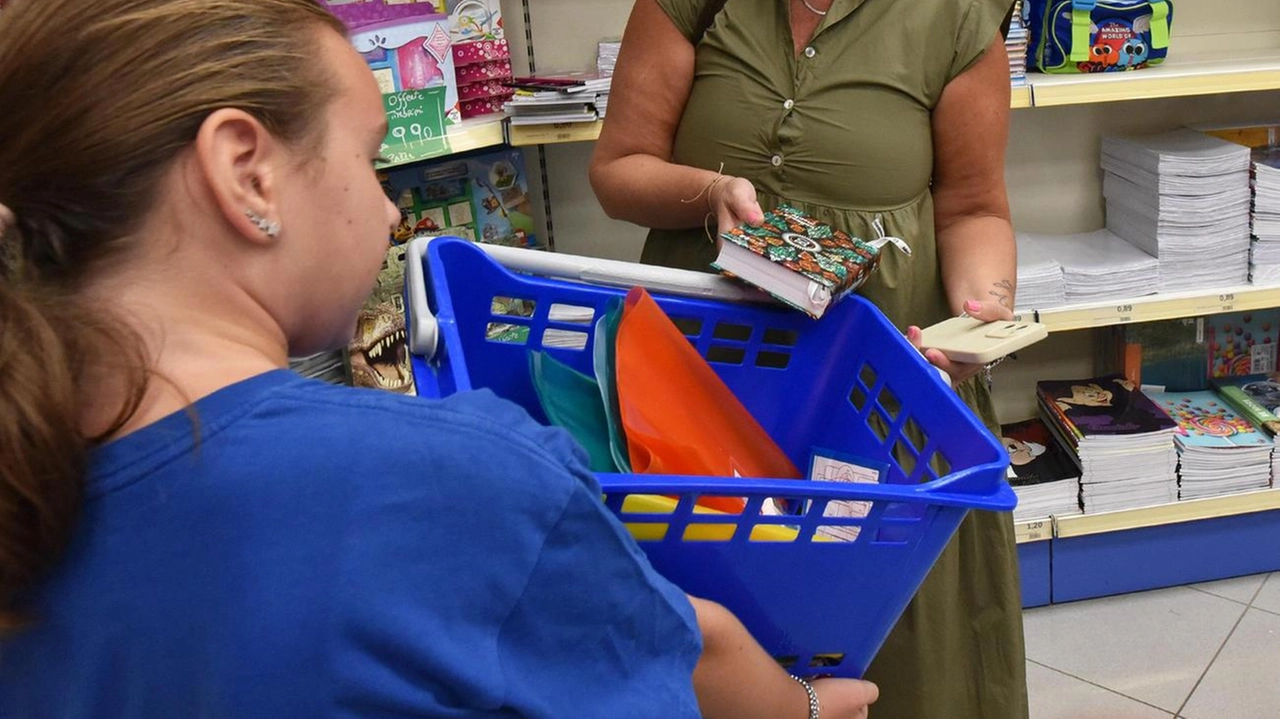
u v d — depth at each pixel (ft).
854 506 3.52
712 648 2.29
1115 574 7.97
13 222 1.65
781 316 3.76
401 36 6.42
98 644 1.61
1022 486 7.63
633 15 4.76
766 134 4.49
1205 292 7.37
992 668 4.62
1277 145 7.98
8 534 1.52
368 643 1.60
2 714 1.68
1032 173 8.45
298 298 1.84
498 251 3.53
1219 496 7.68
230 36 1.67
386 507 1.62
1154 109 8.34
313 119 1.76
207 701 1.60
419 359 2.87
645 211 4.61
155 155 1.62
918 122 4.49
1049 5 7.14
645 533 2.52
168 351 1.66
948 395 3.23
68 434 1.53
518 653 1.75
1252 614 7.64
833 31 4.37
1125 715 6.70
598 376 3.15
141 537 1.60
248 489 1.60
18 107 1.61
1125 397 8.11
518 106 6.67
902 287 4.50
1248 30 8.24
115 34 1.61
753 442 3.60
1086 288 7.34
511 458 1.70
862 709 2.80
